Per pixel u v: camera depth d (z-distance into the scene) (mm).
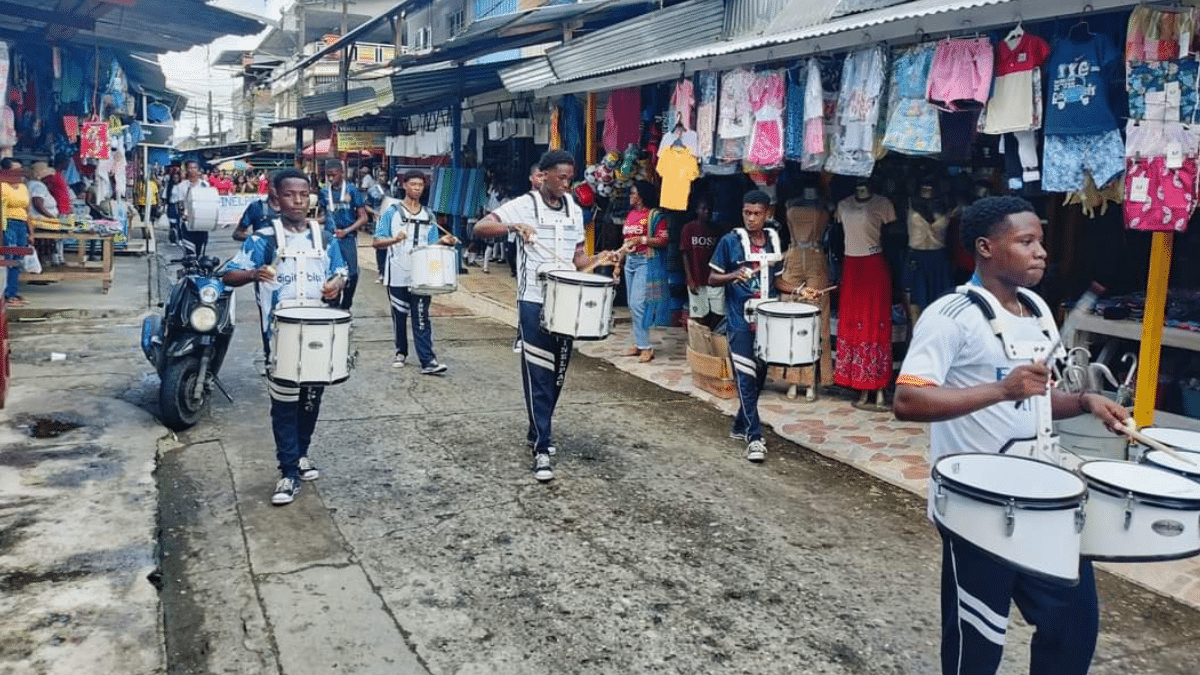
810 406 7160
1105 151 4613
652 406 7109
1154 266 4848
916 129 5512
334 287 5117
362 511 4812
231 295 6418
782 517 4867
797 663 3445
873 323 6922
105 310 10281
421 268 7211
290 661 3391
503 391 7418
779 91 6629
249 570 4113
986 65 5016
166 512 4750
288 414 4879
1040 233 2648
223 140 51125
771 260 5707
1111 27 4762
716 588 4035
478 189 13906
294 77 33875
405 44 24250
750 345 5777
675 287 10148
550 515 4812
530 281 5379
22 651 3289
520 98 12445
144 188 22750
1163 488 2541
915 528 4758
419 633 3605
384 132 20406
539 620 3727
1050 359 2596
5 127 8727
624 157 9367
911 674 3385
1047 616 2621
